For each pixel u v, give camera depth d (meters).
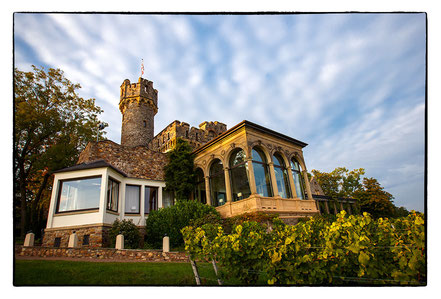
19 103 16.39
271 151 15.44
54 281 5.40
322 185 30.48
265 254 4.25
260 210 12.62
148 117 37.34
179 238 11.72
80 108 21.50
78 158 19.00
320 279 3.70
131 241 10.69
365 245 3.57
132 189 14.91
